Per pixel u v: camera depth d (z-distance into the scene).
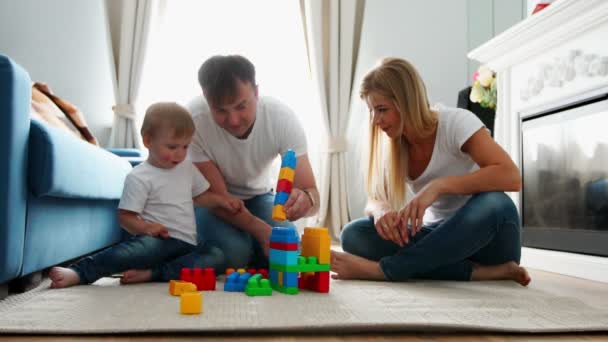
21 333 0.82
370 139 1.55
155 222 1.45
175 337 0.82
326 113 3.23
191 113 1.57
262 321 0.87
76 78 3.04
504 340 0.84
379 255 1.50
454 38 3.41
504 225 1.31
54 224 1.32
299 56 3.26
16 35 2.98
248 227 1.56
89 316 0.91
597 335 0.88
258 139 1.56
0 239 1.05
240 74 1.33
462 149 1.40
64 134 1.30
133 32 3.05
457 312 0.98
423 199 1.27
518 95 2.02
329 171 3.24
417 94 1.37
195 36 3.13
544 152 1.85
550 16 1.67
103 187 1.61
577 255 1.65
